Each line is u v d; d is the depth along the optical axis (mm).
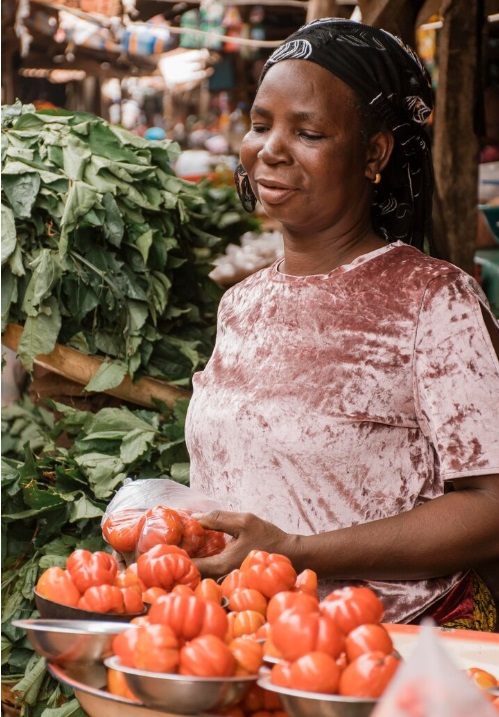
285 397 1635
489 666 1262
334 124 1666
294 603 1119
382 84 1702
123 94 10695
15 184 2746
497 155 5652
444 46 3783
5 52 6461
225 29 7953
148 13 7336
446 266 1634
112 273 2812
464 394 1560
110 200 2803
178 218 3080
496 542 1547
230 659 1041
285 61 1697
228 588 1334
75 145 2879
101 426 2781
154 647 1039
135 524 1604
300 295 1694
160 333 2998
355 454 1613
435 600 1641
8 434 3262
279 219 1719
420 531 1543
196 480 1818
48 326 2740
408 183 1845
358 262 1681
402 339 1603
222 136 10000
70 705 2309
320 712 968
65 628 1121
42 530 2615
